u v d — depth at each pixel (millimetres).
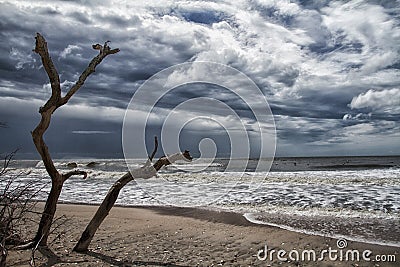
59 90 5035
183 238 7031
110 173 23375
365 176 21672
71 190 14742
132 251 6086
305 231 7535
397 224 8141
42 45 4816
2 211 5055
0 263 4594
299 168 36094
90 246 6293
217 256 5934
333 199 12055
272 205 10883
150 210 10125
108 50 5391
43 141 5348
